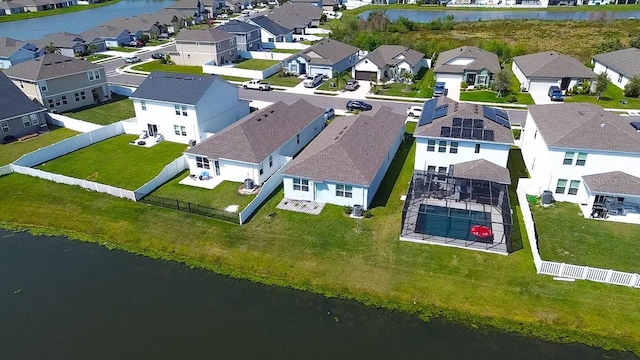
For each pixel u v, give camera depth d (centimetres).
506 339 2302
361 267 2791
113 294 2662
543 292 2547
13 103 4831
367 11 15100
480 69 6425
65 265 2933
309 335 2341
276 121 4309
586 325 2355
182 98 4553
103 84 6116
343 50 7675
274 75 7388
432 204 3294
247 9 15362
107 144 4684
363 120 4188
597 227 3114
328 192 3419
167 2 19412
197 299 2612
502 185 3319
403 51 7244
